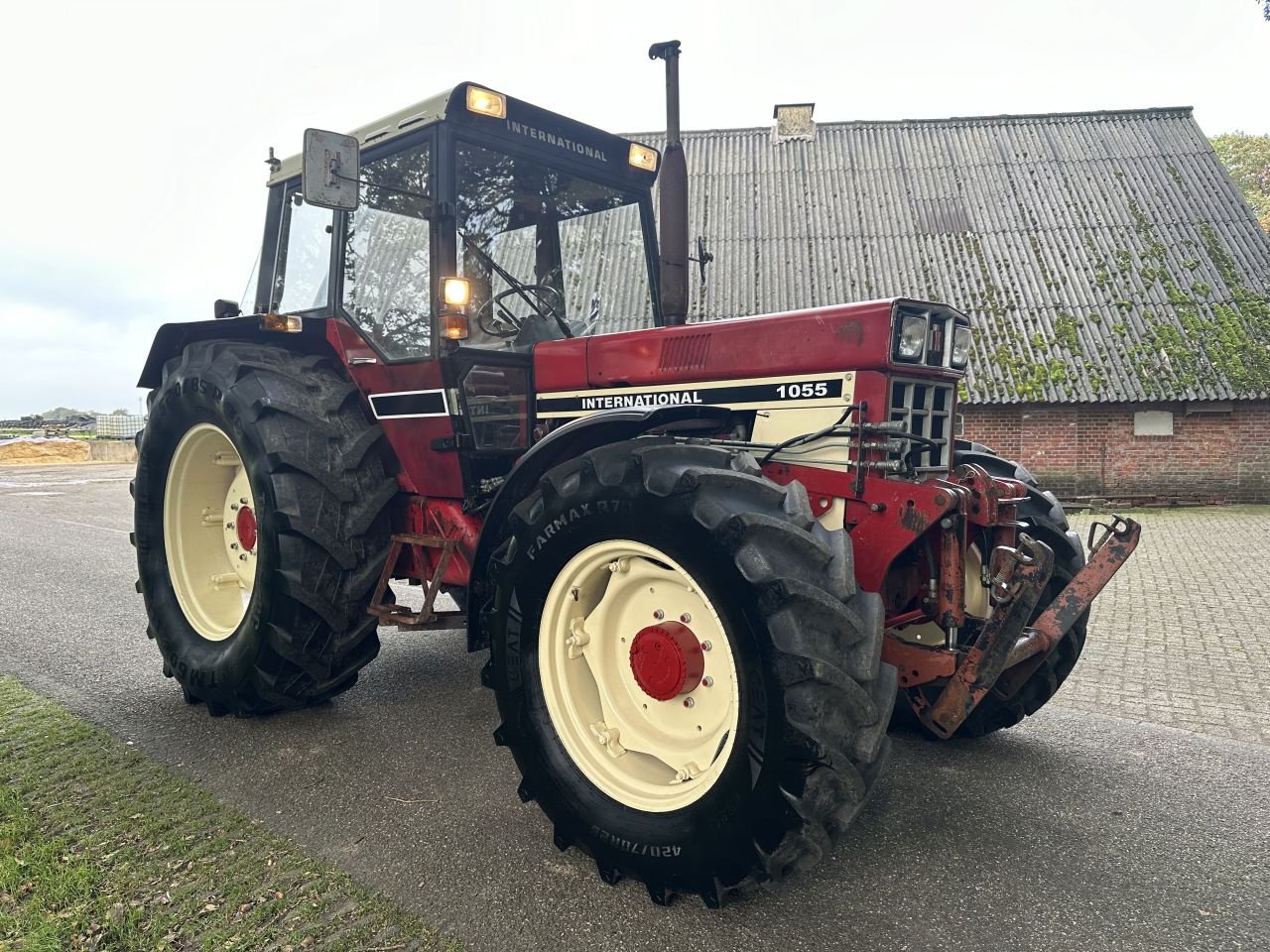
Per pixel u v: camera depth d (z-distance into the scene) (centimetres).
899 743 346
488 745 338
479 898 231
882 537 253
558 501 247
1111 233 1506
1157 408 1341
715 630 232
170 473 396
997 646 242
